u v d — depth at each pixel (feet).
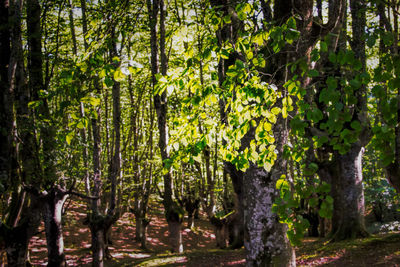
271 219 19.62
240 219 48.19
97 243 36.76
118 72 9.74
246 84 10.28
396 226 57.41
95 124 36.70
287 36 8.82
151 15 38.60
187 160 12.43
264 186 19.58
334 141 6.76
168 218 47.21
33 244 59.77
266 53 17.10
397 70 6.35
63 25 33.81
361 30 24.58
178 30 11.69
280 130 16.88
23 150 24.85
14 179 22.44
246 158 11.69
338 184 43.55
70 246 62.03
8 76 19.21
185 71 11.01
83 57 11.05
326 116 24.75
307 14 15.47
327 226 54.95
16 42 19.44
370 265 28.99
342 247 36.27
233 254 42.65
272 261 19.51
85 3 32.63
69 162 29.12
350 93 6.57
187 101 11.26
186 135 12.14
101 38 12.82
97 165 37.19
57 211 30.19
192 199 81.35
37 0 28.96
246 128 10.83
